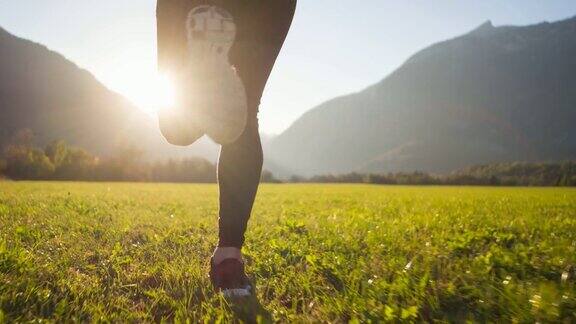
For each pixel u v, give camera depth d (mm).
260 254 3643
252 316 2150
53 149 83062
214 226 5516
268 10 2510
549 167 116062
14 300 2225
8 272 2789
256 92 2604
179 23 2434
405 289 2521
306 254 3670
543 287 2516
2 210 6738
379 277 2857
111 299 2402
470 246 4266
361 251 3900
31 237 4379
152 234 4754
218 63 2268
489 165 127500
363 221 6480
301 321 2094
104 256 3600
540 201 15102
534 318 2088
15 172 73625
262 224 5930
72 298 2414
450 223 6648
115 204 9469
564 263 3312
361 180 91062
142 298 2537
